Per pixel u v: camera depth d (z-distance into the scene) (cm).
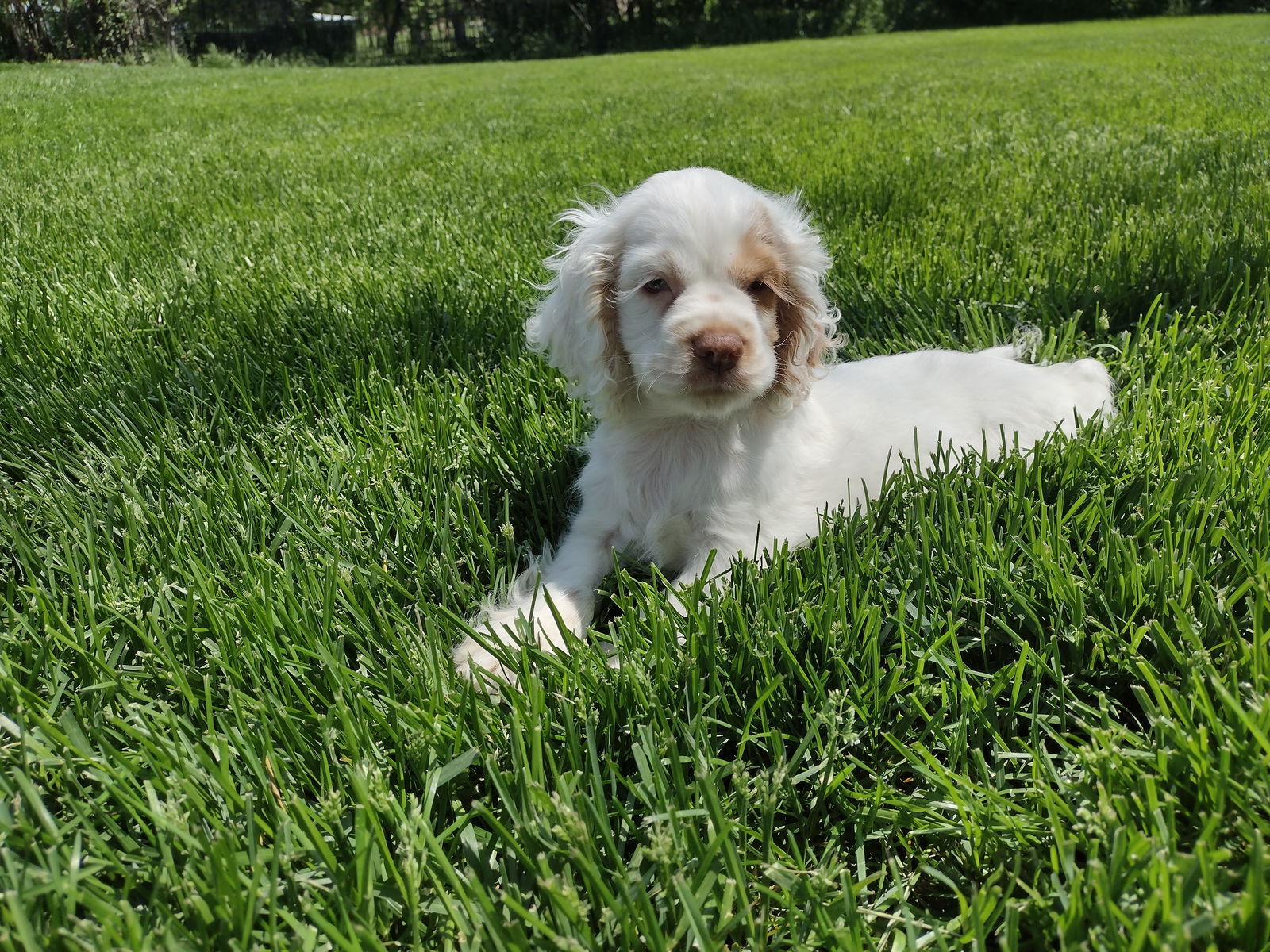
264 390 63
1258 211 88
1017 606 38
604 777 33
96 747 32
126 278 88
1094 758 29
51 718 33
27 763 31
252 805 28
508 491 54
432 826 31
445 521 47
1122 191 102
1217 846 27
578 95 270
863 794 31
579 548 49
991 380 58
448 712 34
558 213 104
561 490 56
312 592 41
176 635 39
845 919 27
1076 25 681
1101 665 36
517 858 29
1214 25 558
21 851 27
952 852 31
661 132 175
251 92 298
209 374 66
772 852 29
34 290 84
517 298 78
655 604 40
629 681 34
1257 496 43
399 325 74
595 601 47
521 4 713
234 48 641
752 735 33
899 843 31
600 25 715
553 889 25
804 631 38
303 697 34
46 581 44
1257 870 22
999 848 29
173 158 158
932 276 80
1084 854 29
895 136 155
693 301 45
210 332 72
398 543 48
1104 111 173
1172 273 74
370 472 53
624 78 343
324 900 27
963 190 109
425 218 107
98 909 24
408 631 39
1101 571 39
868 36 685
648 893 27
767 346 46
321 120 214
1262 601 33
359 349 69
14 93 281
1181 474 45
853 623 38
